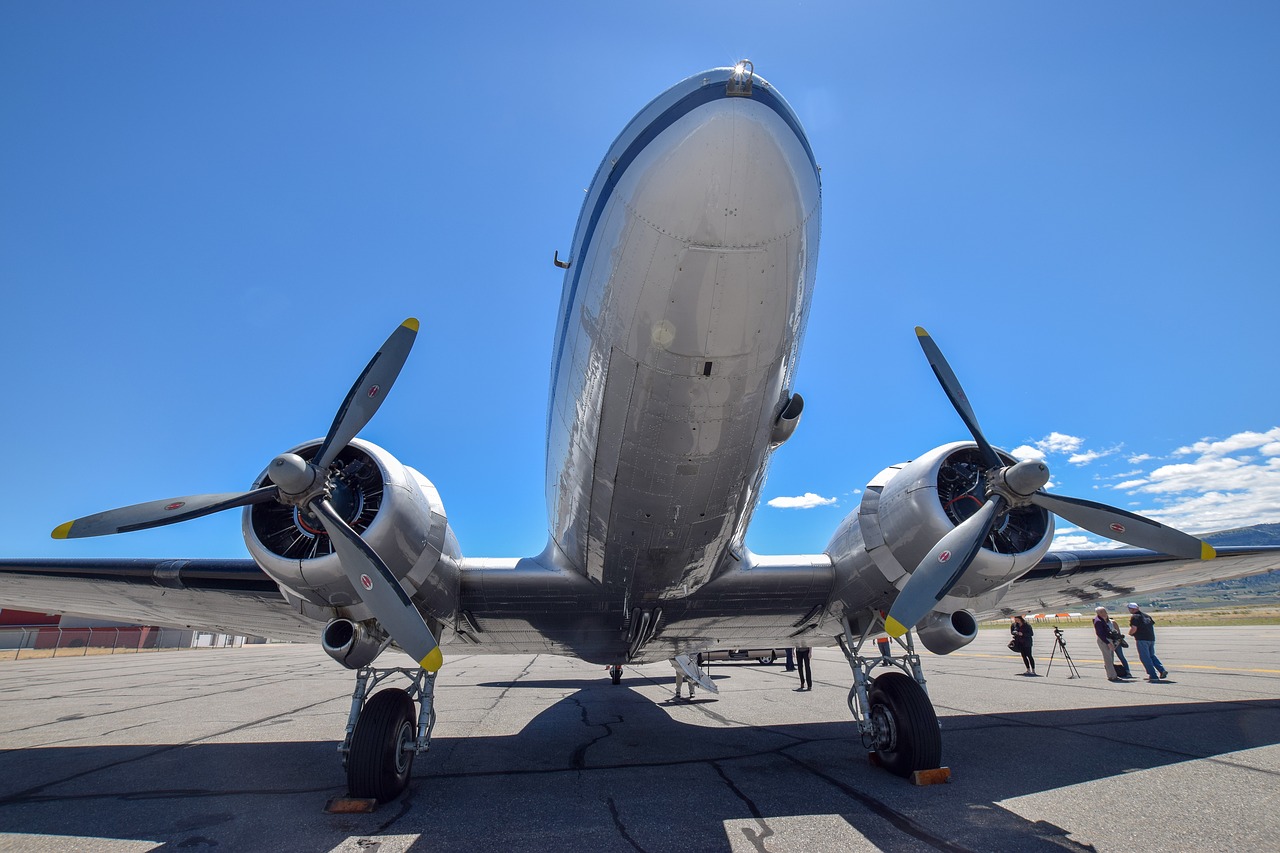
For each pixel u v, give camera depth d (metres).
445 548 5.75
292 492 4.50
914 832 3.84
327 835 4.05
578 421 4.99
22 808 4.81
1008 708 9.16
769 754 6.36
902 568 5.73
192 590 6.74
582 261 4.40
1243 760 5.50
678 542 5.52
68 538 4.79
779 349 4.34
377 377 4.99
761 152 3.48
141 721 9.66
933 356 5.72
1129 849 3.47
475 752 6.76
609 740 7.45
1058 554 7.07
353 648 5.02
